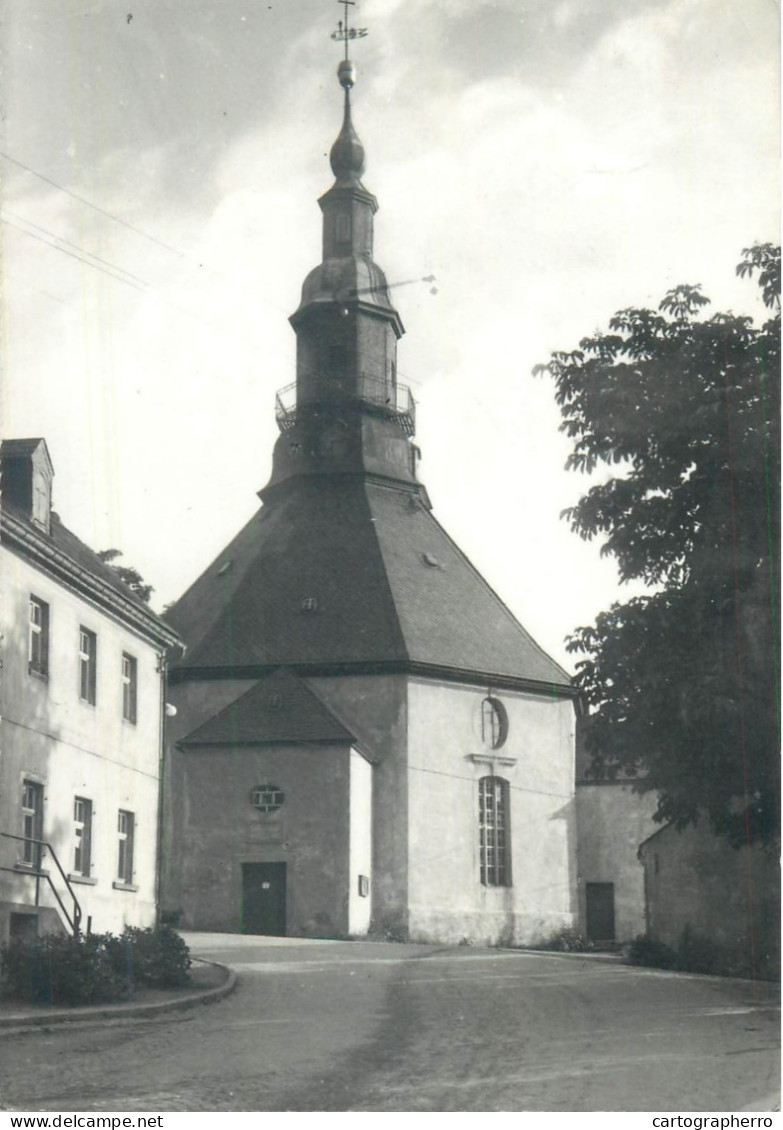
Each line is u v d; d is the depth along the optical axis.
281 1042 14.67
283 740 39.59
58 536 24.11
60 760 22.75
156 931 20.28
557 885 43.66
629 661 21.33
